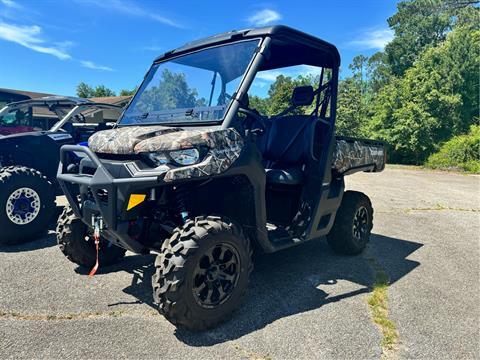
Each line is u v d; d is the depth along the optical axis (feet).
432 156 64.64
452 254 16.03
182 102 11.35
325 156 12.70
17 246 15.49
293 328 9.38
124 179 8.71
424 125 65.98
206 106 10.68
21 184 15.49
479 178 48.91
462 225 21.48
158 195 9.78
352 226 14.85
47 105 22.34
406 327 9.65
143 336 8.85
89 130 20.93
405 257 15.44
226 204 10.89
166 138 8.85
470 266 14.56
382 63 159.33
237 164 9.43
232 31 11.84
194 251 8.71
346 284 12.26
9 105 22.50
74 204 10.87
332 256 15.14
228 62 10.92
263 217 10.33
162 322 9.53
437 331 9.50
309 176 12.85
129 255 14.57
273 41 11.51
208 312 9.03
